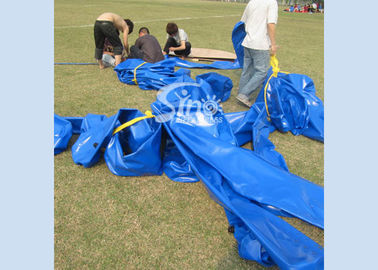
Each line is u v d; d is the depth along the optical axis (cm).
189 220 229
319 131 356
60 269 187
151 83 479
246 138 343
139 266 191
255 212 214
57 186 259
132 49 570
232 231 217
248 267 192
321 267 168
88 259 195
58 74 542
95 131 304
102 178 272
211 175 248
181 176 274
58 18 1290
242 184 237
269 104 376
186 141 267
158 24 1306
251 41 412
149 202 245
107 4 2281
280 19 2014
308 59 753
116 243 207
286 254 175
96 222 224
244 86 456
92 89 477
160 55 559
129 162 265
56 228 217
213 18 1723
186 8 2427
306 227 215
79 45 778
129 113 304
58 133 310
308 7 3391
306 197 228
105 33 547
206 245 208
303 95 371
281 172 246
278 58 750
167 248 204
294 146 347
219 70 617
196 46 870
